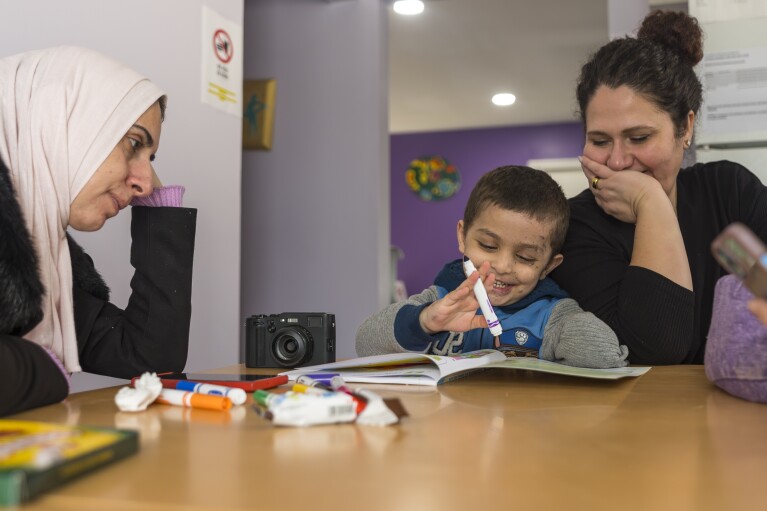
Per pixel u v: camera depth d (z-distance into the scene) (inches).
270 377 36.3
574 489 16.9
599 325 43.9
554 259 54.3
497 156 296.0
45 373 30.5
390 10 170.7
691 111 53.9
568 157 288.4
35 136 41.2
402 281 305.0
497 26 181.6
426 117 278.1
